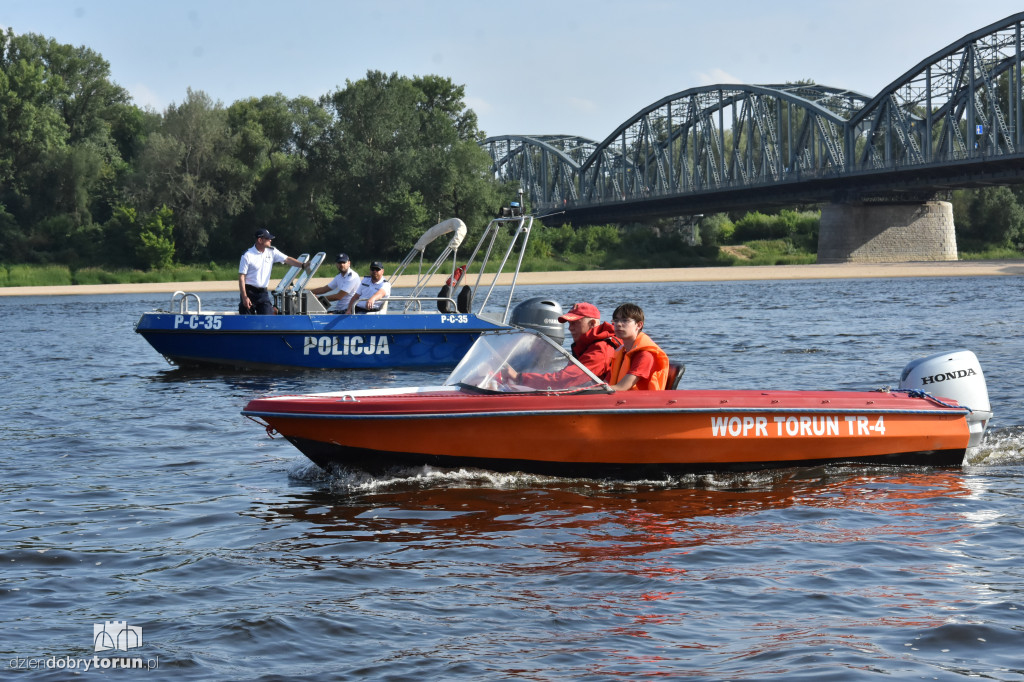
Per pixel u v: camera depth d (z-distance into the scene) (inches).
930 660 189.5
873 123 4106.8
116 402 542.0
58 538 276.5
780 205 4488.2
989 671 184.1
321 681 182.5
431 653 195.3
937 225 4205.2
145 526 289.3
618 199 4977.9
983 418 366.9
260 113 3752.5
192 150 3481.8
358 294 725.9
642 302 1702.8
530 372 345.7
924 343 807.1
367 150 3622.0
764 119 4473.4
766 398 344.2
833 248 4175.7
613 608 219.9
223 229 3538.4
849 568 245.9
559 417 331.6
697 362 693.3
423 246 765.3
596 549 265.1
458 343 732.0
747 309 1413.6
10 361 778.2
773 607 219.6
